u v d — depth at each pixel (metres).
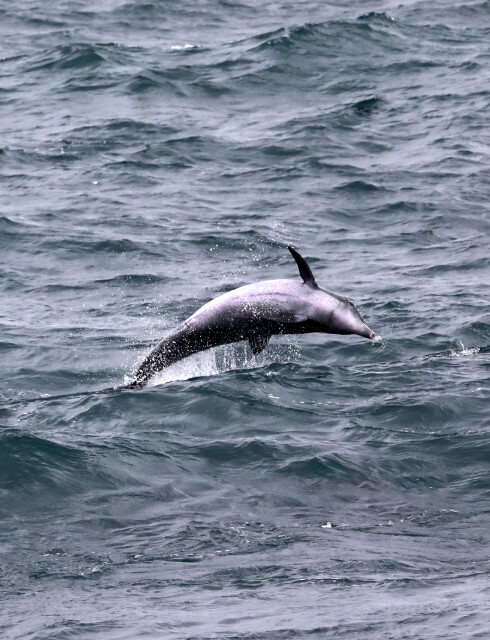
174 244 84.62
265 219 91.38
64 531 33.75
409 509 36.22
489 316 64.25
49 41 168.38
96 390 53.72
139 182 102.38
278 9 190.88
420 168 105.06
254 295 45.75
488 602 27.22
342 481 38.47
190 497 36.81
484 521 35.19
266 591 28.81
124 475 38.53
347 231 88.69
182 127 120.38
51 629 26.25
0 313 68.69
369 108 126.06
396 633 25.39
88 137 117.12
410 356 57.03
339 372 52.44
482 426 44.31
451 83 134.50
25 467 38.50
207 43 164.50
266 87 136.25
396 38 155.25
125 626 26.33
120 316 68.06
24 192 99.44
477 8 179.62
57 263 80.44
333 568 30.67
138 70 141.50
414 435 43.31
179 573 30.38
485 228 88.62
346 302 45.69
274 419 45.03
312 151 110.62
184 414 45.28
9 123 124.38
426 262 79.31
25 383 54.78
